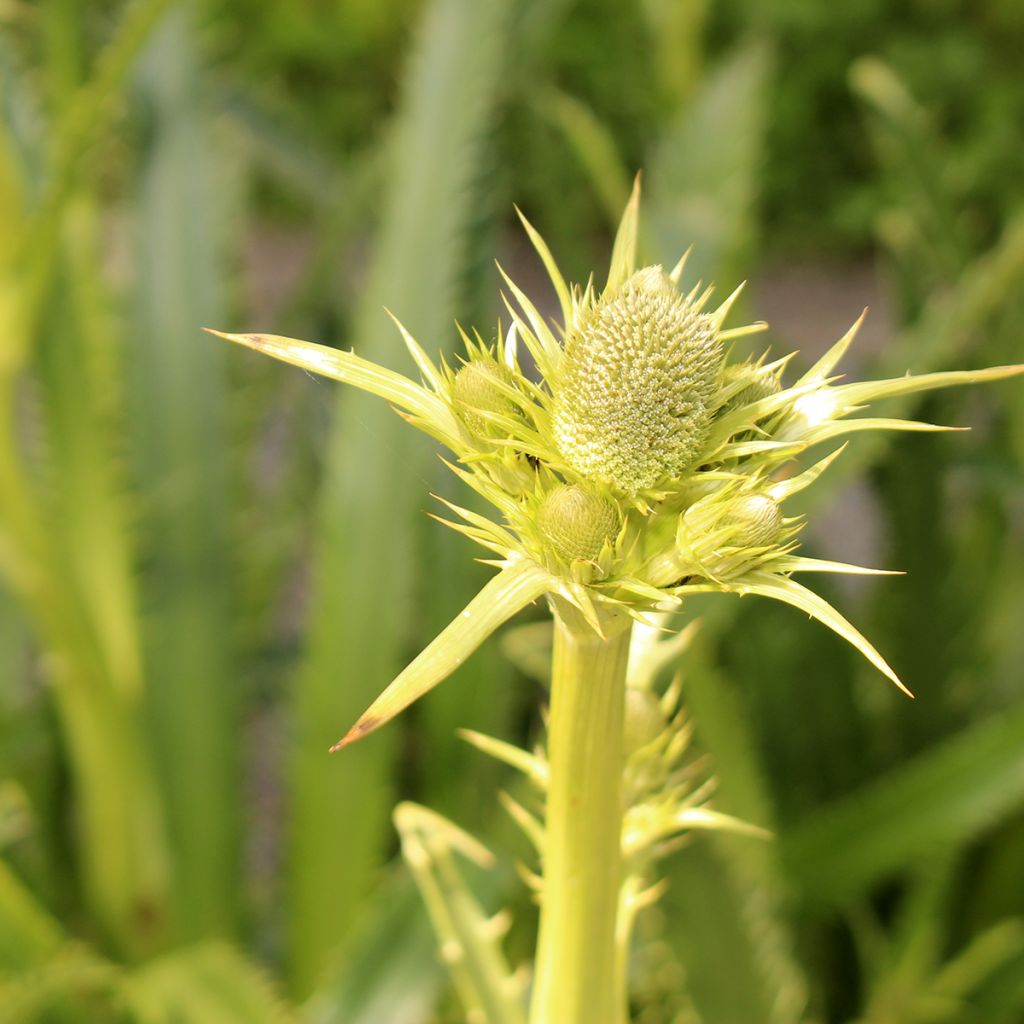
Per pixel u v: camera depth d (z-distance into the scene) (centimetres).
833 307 128
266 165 60
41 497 45
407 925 35
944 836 40
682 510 17
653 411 17
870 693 52
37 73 51
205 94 47
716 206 42
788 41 131
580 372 17
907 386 17
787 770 48
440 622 43
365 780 41
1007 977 43
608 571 16
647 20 56
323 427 53
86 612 41
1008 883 48
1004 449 52
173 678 44
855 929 46
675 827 20
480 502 41
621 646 17
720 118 42
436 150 40
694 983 31
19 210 35
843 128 135
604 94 122
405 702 14
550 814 18
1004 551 57
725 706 39
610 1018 19
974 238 55
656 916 31
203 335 45
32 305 35
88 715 42
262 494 60
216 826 44
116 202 57
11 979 37
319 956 42
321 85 140
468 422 17
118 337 45
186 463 44
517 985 23
